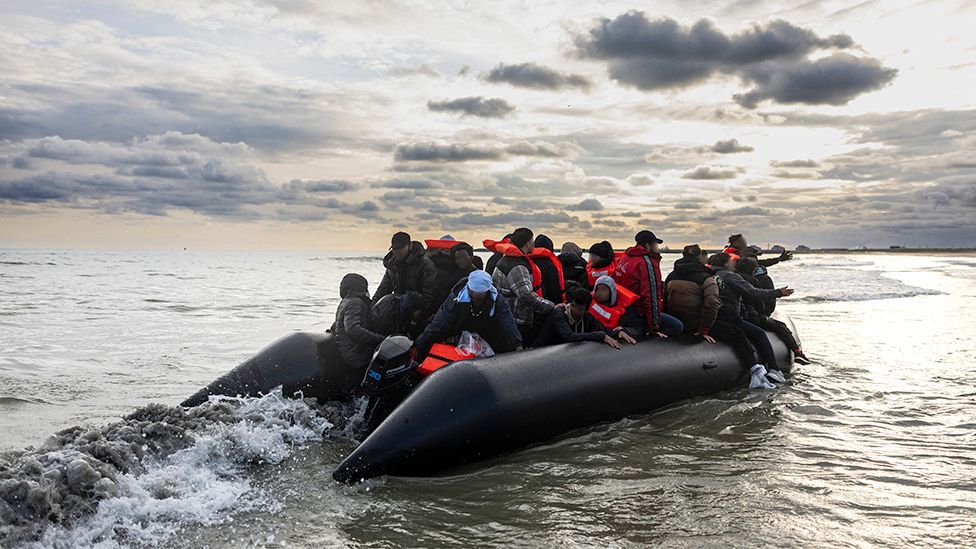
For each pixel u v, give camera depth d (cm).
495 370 557
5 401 703
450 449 509
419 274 683
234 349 1084
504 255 669
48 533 370
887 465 528
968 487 479
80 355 1009
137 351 1052
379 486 479
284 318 1577
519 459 542
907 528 407
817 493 466
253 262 8250
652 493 467
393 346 561
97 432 480
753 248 1030
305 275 4191
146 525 399
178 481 449
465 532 400
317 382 637
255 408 591
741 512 432
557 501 451
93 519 389
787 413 696
